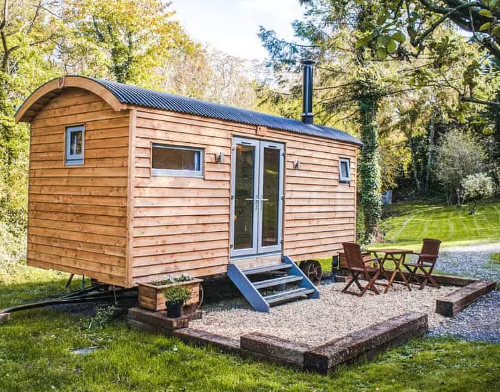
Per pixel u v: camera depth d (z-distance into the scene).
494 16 3.15
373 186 18.16
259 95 20.53
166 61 25.36
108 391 4.23
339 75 17.70
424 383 4.34
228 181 7.89
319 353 4.57
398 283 10.00
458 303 7.29
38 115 8.10
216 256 7.68
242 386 4.30
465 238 19.45
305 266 9.83
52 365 4.85
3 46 13.52
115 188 6.61
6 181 13.40
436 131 35.16
